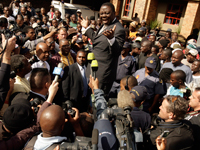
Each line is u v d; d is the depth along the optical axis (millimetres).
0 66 1719
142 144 2146
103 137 1329
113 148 1325
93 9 12562
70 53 4086
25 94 2215
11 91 2186
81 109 3148
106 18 2365
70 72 2912
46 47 3189
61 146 1340
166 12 12758
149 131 2131
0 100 1661
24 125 1632
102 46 2359
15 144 1507
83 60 3029
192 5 10648
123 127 1428
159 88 3340
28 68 2436
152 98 3410
